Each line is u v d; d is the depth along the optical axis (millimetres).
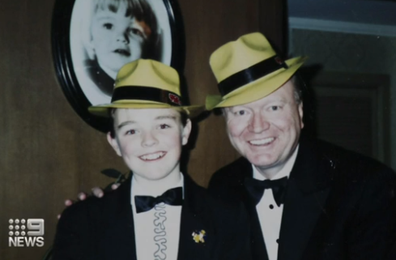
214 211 1668
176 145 1634
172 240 1602
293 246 1623
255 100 1604
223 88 1711
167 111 1625
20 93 2006
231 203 1727
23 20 2012
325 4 3398
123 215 1628
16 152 2000
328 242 1583
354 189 1626
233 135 1698
